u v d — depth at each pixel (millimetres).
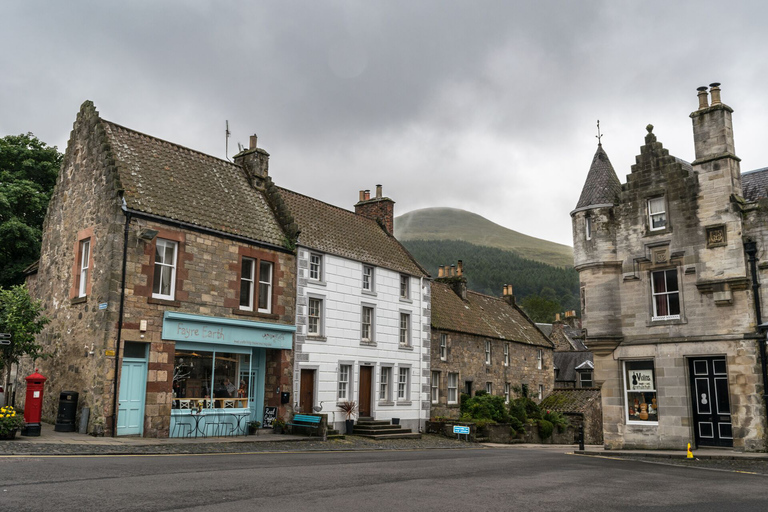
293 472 12484
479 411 34250
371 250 30391
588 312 23828
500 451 23594
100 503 8250
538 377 44969
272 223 25297
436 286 39812
